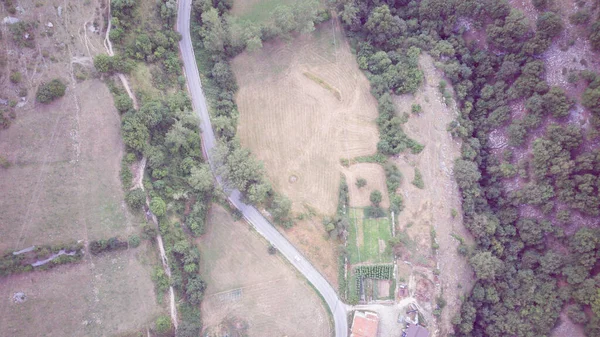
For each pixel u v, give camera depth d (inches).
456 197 3772.1
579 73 3393.2
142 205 3388.3
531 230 3567.9
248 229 3769.7
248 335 3590.1
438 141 3865.7
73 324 3191.4
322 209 3843.5
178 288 3442.4
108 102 3388.3
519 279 3609.7
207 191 3718.0
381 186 3850.9
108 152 3358.8
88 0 3410.4
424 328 3513.8
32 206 3213.6
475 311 3604.8
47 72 3294.8
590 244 3284.9
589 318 3309.5
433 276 3644.2
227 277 3676.2
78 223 3272.6
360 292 3663.9
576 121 3417.8
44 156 3267.7
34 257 3166.8
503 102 3762.3
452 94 3932.1
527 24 3553.2
